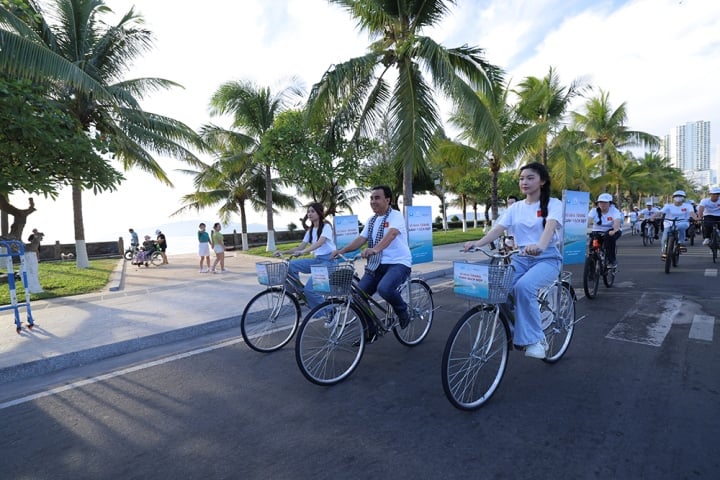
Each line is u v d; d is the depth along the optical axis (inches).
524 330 121.9
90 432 113.4
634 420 108.3
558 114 686.5
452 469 90.5
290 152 526.9
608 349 162.9
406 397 127.7
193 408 125.7
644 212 692.7
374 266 156.6
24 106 227.6
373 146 553.3
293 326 194.7
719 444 95.7
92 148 267.9
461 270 116.3
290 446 102.7
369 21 411.5
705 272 335.3
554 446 97.9
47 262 713.6
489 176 1120.8
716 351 155.8
